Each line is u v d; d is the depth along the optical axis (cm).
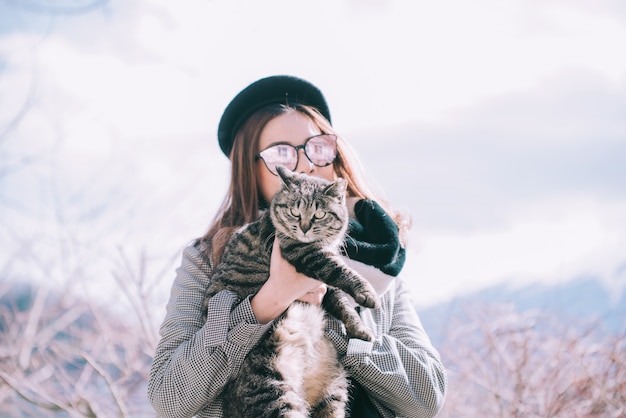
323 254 368
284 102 401
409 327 366
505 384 555
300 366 355
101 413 583
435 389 341
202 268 372
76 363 635
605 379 528
